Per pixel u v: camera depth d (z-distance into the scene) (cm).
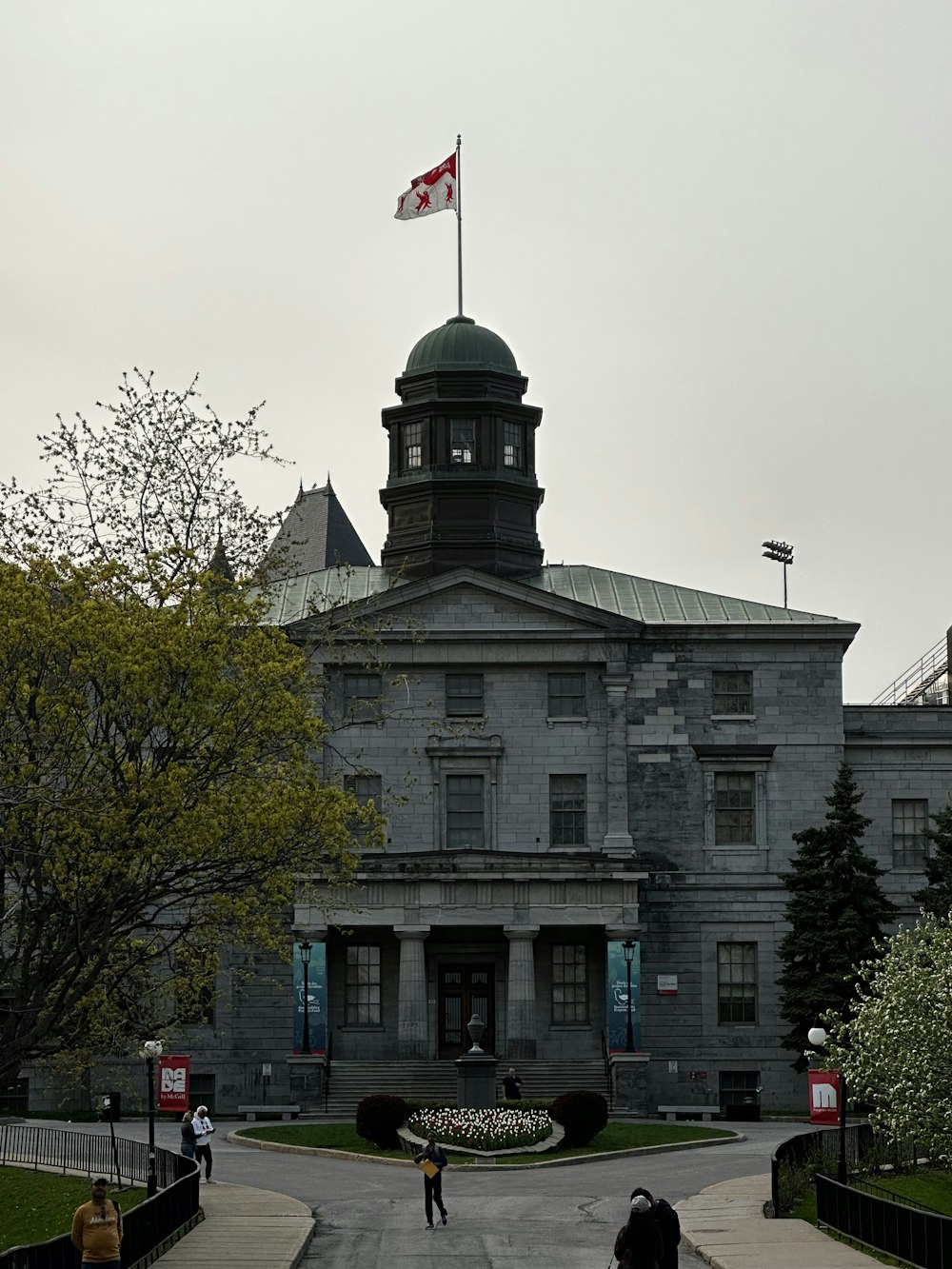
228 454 5631
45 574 4709
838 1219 4481
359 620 7419
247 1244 4309
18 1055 4669
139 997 5697
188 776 4638
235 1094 8556
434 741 8881
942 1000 5241
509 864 8425
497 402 9644
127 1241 3712
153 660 4569
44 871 4706
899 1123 5150
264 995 8644
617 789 8862
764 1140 7044
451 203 10069
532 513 9756
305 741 5056
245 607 4922
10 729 4669
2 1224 5103
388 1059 8600
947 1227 3638
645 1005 8750
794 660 9012
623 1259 2947
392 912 8419
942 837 8588
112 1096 7381
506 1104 7125
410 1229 4722
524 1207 5134
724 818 8912
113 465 5500
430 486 9562
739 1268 3922
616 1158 6506
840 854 8294
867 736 9031
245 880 4900
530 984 8400
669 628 8969
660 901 8819
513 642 8931
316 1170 6153
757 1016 8750
